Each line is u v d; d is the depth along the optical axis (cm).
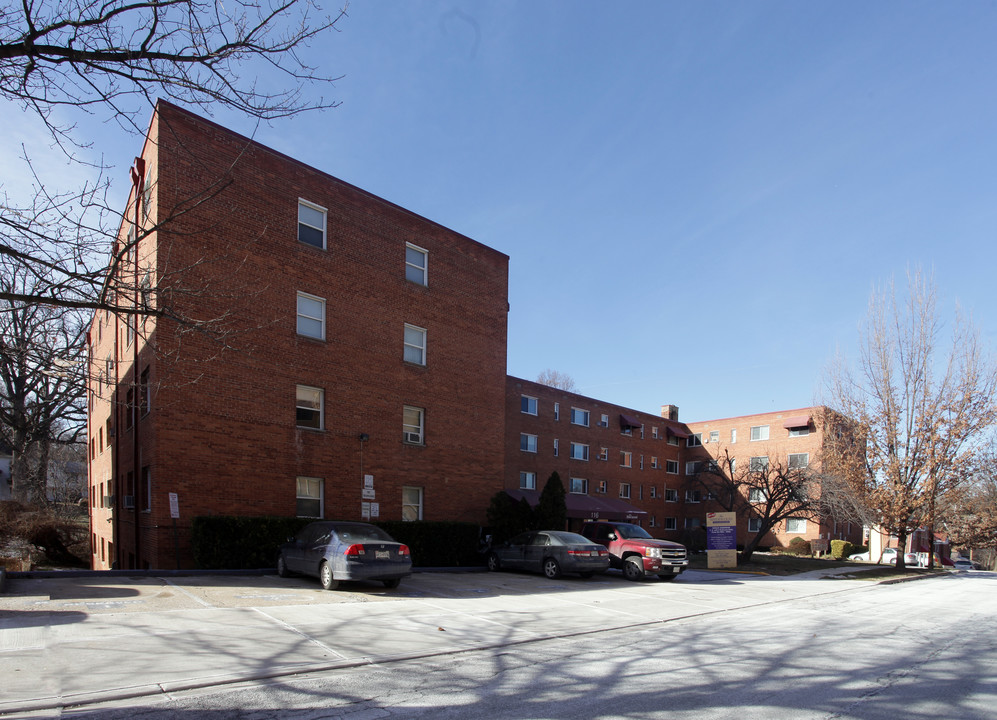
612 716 605
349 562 1303
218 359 1712
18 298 717
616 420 4459
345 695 649
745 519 5075
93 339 3003
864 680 769
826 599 1764
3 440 2838
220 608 1052
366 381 2094
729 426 5128
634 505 4562
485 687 697
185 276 1644
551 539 1898
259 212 1853
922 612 1496
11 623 862
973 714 638
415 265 2338
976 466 3192
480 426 2486
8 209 723
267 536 1659
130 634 835
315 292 1980
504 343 2638
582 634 1045
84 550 2989
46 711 567
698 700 664
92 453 3016
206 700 618
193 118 1723
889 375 3275
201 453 1659
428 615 1115
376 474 2084
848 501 3038
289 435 1861
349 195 2117
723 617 1312
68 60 689
